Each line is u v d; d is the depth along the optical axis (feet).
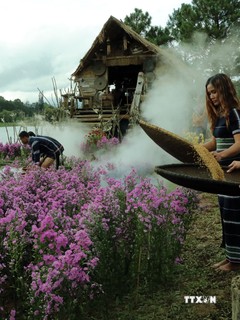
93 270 11.72
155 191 13.56
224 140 13.66
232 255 13.87
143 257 13.67
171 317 11.84
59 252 10.77
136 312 12.14
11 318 10.33
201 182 11.35
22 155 44.60
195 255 15.71
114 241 12.64
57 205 14.01
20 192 15.46
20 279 11.01
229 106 13.23
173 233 13.52
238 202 13.38
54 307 9.75
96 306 12.05
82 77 63.62
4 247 11.70
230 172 13.50
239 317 9.52
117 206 12.97
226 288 13.09
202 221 19.54
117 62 62.03
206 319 11.62
